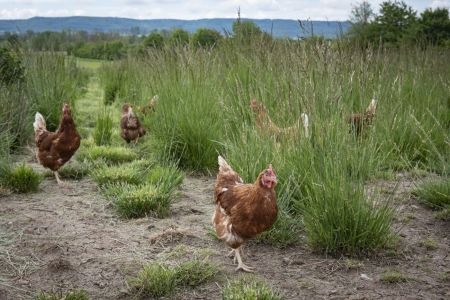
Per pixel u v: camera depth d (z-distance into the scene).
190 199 2.64
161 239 2.14
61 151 2.85
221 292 1.74
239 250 2.03
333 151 2.07
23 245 2.09
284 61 2.87
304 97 2.26
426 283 1.82
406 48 4.80
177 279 1.82
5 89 3.76
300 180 2.24
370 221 1.99
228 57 3.77
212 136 3.08
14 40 4.91
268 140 2.36
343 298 1.73
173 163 3.10
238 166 2.36
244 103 2.94
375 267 1.93
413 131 3.13
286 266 1.95
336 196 1.99
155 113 3.47
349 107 2.45
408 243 2.11
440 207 2.39
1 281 1.82
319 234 2.02
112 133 4.05
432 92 3.70
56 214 2.42
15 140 3.56
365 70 2.83
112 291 1.78
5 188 2.69
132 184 2.74
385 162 2.82
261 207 1.82
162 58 3.82
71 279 1.85
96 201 2.60
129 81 6.30
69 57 5.91
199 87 3.23
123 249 2.07
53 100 4.20
